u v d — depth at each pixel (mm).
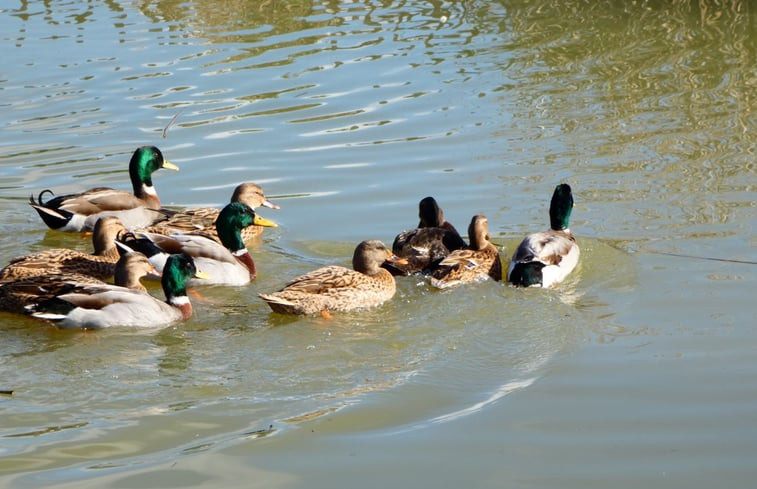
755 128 20609
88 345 13492
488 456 10812
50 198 18828
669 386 12109
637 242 16344
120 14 30453
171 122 19422
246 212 16422
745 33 26578
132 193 19016
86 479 10383
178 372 12648
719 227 16641
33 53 26656
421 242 15992
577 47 26109
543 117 21719
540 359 12883
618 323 13820
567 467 10602
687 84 23266
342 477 10484
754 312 13914
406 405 11828
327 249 16734
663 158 19469
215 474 10508
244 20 29609
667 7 29172
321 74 24703
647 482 10320
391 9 30391
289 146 20688
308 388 12250
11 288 14406
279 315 14547
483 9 29953
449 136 20906
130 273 15156
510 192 18406
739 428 11180
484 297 14789
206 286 15828
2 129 21750
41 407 11781
